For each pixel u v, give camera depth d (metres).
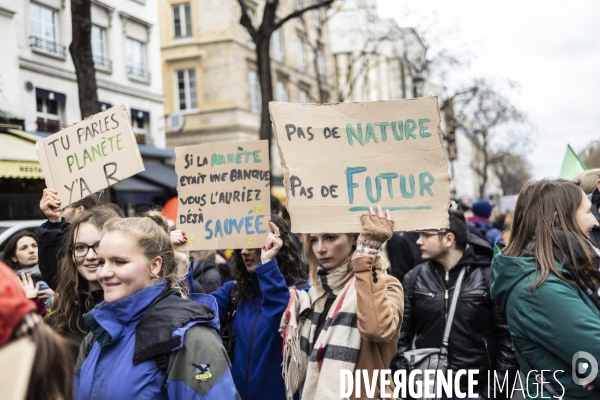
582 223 2.72
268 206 3.71
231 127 25.11
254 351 3.39
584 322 2.40
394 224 2.78
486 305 3.77
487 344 3.74
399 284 2.77
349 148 2.90
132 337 2.26
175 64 25.77
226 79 25.19
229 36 25.12
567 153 5.66
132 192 17.06
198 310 2.31
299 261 3.86
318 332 2.80
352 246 2.84
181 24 25.75
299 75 31.30
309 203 2.83
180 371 2.17
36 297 3.43
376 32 29.16
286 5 29.88
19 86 14.26
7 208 12.30
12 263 4.87
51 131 15.85
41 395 1.45
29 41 14.87
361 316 2.47
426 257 3.97
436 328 3.83
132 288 2.34
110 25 18.38
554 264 2.54
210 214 3.79
